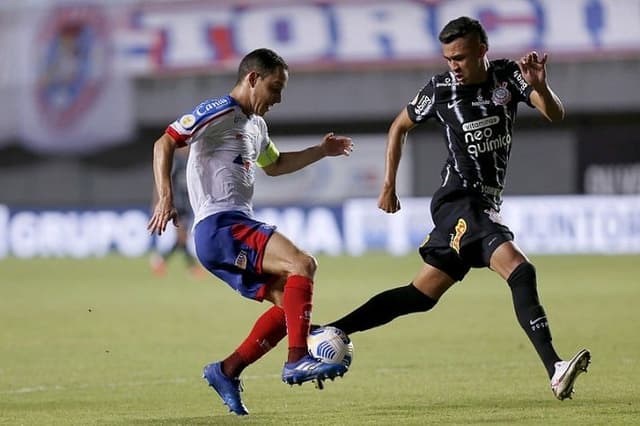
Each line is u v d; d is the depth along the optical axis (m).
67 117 112.81
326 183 107.12
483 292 65.44
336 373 24.55
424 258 27.56
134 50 112.00
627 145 103.50
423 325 48.38
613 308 53.75
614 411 26.08
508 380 32.19
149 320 52.03
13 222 107.44
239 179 25.89
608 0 105.56
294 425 24.97
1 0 112.50
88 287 71.88
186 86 112.06
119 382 33.25
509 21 106.38
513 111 26.75
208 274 82.62
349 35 109.88
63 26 112.31
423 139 109.06
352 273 77.88
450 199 26.91
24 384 32.97
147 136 114.94
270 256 25.31
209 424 25.34
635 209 95.88
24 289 70.38
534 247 97.50
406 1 108.56
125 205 111.00
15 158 116.69
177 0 111.31
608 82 107.50
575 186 105.75
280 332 26.19
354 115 111.62
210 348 41.62
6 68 112.94
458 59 26.14
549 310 53.03
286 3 110.38
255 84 25.94
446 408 27.22
